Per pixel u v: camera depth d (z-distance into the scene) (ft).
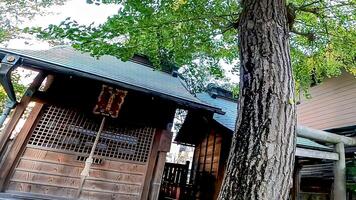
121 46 10.37
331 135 15.92
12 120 14.76
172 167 24.98
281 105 6.19
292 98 6.46
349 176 17.72
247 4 7.82
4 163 14.16
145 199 16.44
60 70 14.26
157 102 18.66
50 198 14.35
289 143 5.95
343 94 25.03
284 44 7.06
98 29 9.12
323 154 15.67
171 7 10.55
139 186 16.72
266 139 5.78
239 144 6.03
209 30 11.96
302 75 15.89
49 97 15.93
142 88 16.29
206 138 28.81
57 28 8.75
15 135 15.93
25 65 13.78
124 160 16.92
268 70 6.54
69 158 15.74
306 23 13.23
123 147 17.28
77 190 15.30
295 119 6.34
